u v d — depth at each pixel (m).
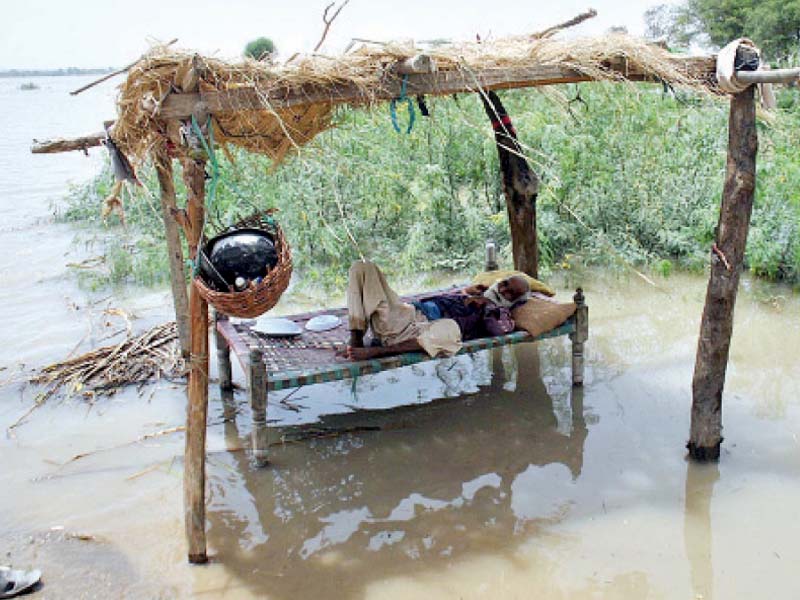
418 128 10.34
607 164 10.14
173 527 5.09
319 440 6.16
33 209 15.29
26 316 9.13
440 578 4.49
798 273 8.92
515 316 6.48
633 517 4.97
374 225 11.03
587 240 10.05
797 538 4.69
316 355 6.14
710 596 4.24
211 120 4.45
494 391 6.90
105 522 5.15
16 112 51.38
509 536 4.85
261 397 5.58
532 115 9.84
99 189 12.78
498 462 5.73
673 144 10.36
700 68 5.16
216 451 6.04
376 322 5.99
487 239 10.22
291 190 10.02
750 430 5.97
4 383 7.35
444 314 6.34
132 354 7.80
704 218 9.34
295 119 5.34
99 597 4.41
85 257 11.46
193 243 4.37
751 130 5.00
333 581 4.50
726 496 5.14
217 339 6.89
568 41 5.12
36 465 5.91
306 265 10.31
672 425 6.12
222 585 4.50
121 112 4.29
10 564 4.71
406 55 4.55
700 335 5.38
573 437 6.02
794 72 4.41
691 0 20.27
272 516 5.18
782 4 17.80
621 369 7.20
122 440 6.25
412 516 5.11
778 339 7.64
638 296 8.99
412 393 6.95
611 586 4.36
